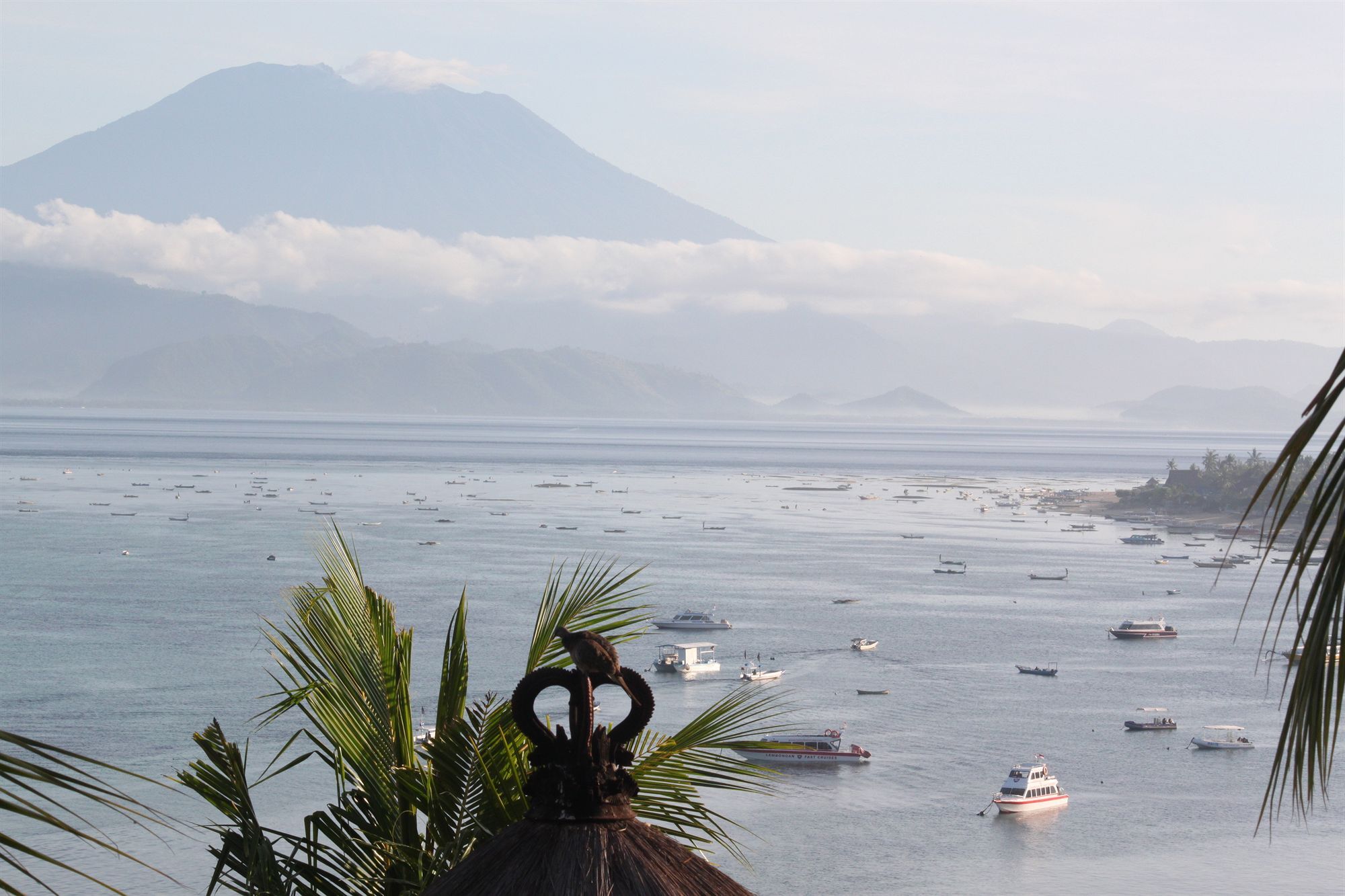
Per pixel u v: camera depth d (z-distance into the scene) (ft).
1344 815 251.19
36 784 219.61
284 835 41.70
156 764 244.83
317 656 43.68
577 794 22.54
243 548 648.79
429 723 179.63
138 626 411.75
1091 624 514.27
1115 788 276.62
